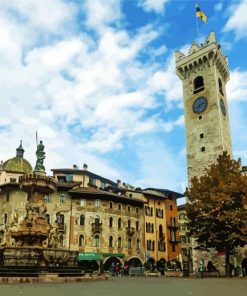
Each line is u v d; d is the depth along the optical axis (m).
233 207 40.41
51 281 22.12
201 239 41.59
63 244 60.22
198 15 72.38
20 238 28.23
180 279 32.56
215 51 66.62
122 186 87.25
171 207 80.75
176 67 72.75
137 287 19.23
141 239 70.12
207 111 65.31
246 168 59.22
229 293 15.32
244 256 53.12
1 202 63.50
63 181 73.75
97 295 13.65
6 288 16.55
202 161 63.16
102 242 62.91
